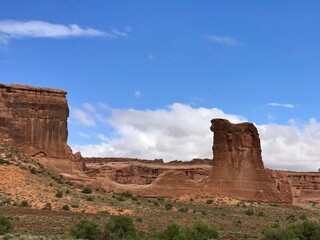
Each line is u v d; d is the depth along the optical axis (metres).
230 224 105.31
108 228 80.06
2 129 126.56
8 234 72.50
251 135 137.62
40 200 99.75
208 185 134.88
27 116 129.38
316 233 86.50
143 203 115.06
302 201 152.62
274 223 111.50
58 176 122.38
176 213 108.94
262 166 136.50
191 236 77.88
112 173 191.75
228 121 138.62
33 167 117.44
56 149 131.12
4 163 112.06
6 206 94.69
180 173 135.12
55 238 72.25
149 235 76.81
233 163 135.62
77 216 93.62
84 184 124.00
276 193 136.00
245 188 134.00
